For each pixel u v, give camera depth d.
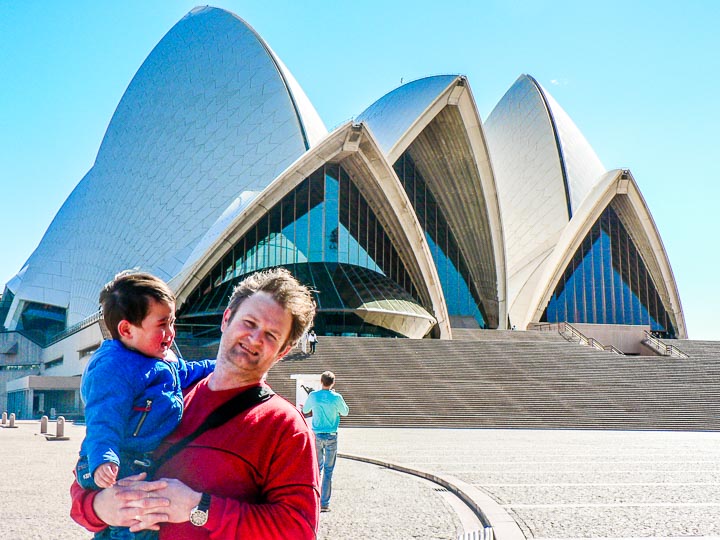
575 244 51.12
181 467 2.37
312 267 40.72
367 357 28.67
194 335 37.91
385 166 40.06
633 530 6.64
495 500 8.42
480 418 23.50
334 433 8.23
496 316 50.22
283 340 2.52
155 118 50.00
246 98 45.91
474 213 49.41
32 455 15.13
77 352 43.50
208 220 43.34
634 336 45.88
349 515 7.64
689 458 13.63
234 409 2.43
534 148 57.09
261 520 2.22
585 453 14.62
